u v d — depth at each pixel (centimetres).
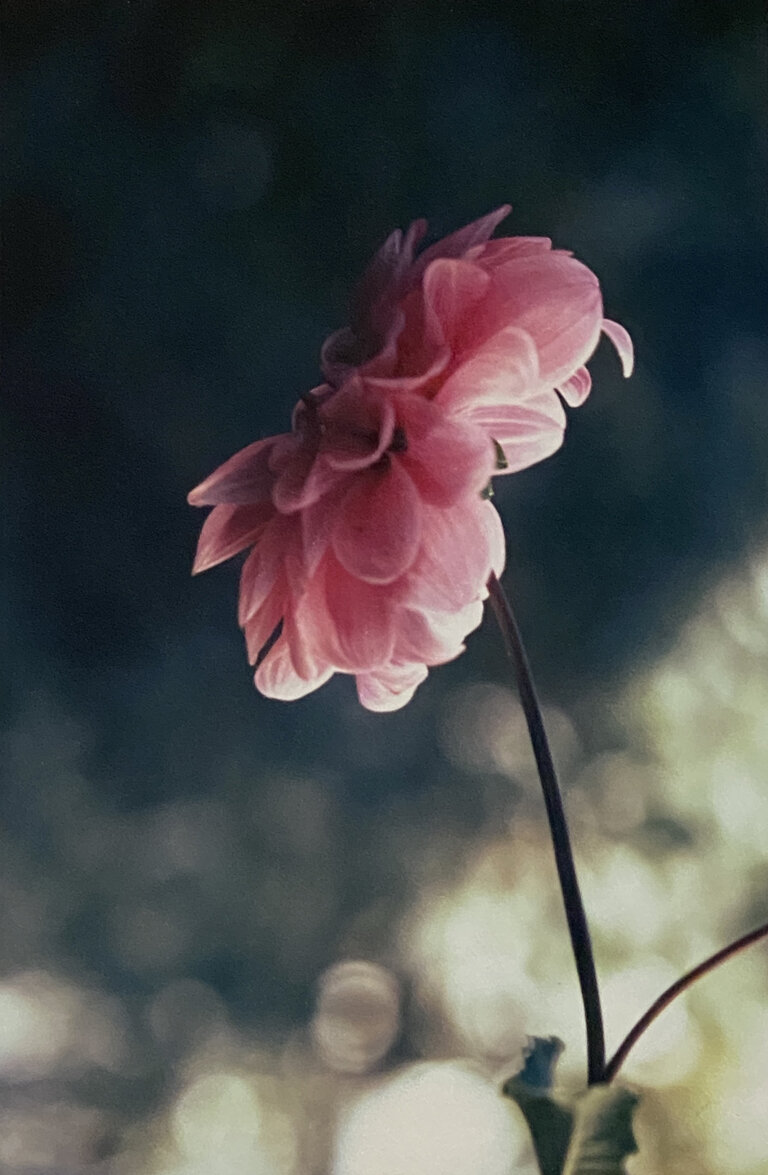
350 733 291
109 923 290
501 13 263
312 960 287
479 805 279
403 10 263
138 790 294
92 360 283
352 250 273
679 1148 202
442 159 267
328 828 290
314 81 266
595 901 234
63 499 289
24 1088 270
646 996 216
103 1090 275
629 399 266
